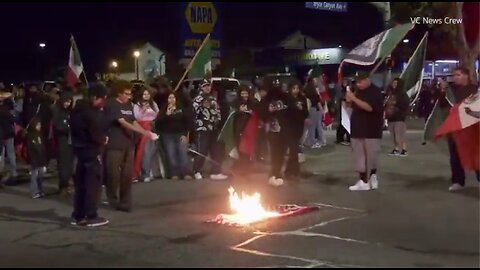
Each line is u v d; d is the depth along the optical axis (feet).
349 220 27.86
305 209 29.76
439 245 23.65
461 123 32.65
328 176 40.06
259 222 27.73
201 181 39.47
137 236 26.12
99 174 28.40
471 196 32.40
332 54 92.02
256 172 42.39
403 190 34.58
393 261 21.71
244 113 40.68
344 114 40.34
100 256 23.31
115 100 30.78
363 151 34.65
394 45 35.22
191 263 21.97
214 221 28.17
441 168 42.39
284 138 37.14
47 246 25.02
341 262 21.68
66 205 33.55
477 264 21.27
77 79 41.22
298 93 37.70
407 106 49.55
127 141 30.89
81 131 27.91
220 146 40.57
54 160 49.62
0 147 40.96
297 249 23.39
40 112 37.91
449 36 74.79
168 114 39.73
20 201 34.78
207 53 43.60
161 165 40.75
